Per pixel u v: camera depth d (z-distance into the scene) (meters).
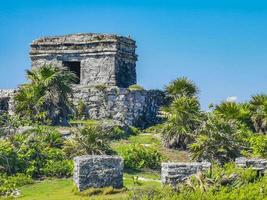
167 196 24.11
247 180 25.66
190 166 26.55
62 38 51.19
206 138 35.91
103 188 27.30
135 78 52.53
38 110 41.19
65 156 33.91
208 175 25.66
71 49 50.72
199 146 35.81
